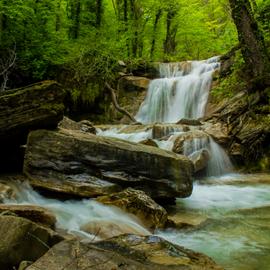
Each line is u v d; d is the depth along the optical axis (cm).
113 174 754
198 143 1214
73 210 659
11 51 1916
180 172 800
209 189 992
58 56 2086
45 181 730
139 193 685
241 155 1255
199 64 2128
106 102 2056
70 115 2042
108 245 426
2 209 535
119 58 2241
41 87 789
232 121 1361
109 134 1448
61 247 383
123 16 2592
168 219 662
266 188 1012
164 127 1356
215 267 397
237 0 1420
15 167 840
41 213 550
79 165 749
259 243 585
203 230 654
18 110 770
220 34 3097
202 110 1839
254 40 1406
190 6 2800
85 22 2389
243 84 1580
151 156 780
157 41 2834
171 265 384
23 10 1925
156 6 2605
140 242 440
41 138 762
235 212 774
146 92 2072
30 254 416
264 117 1302
